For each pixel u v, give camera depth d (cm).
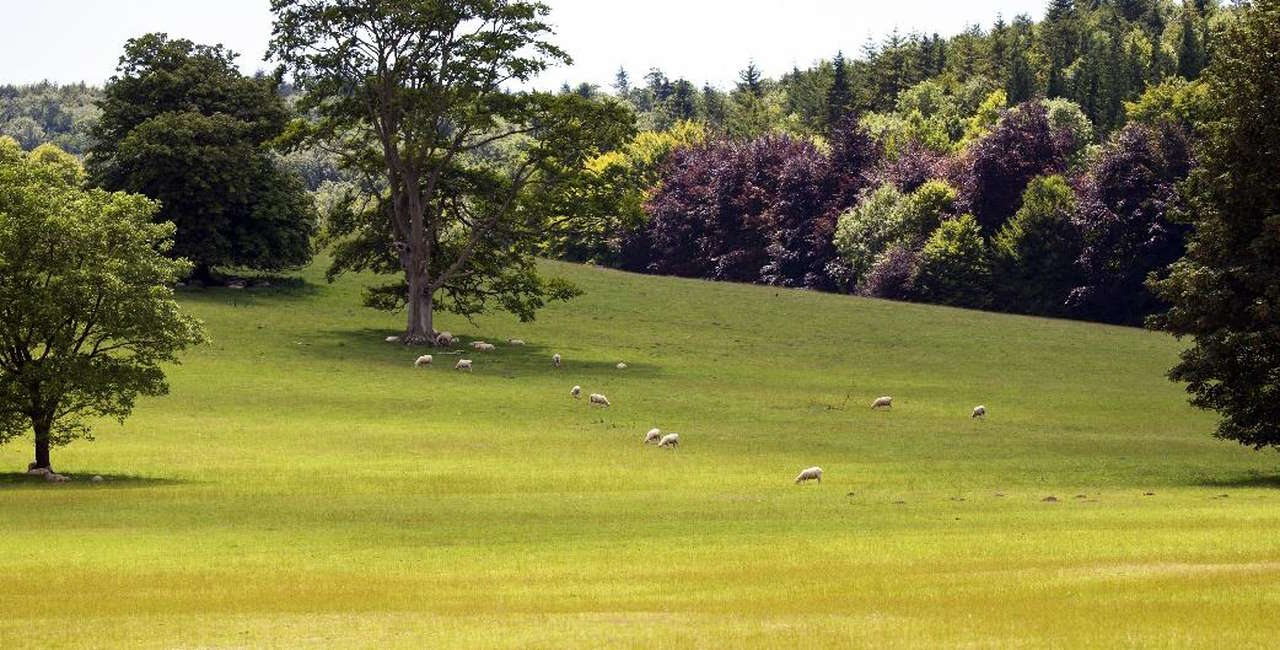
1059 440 8262
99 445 7425
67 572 3966
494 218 12462
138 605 3459
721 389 10581
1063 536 4484
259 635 3070
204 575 3919
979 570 3841
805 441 8031
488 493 5925
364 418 8675
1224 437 7031
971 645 2819
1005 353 13488
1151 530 4609
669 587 3659
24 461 6925
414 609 3384
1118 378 11969
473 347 12319
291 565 4106
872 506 5488
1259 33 6962
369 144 14138
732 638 2923
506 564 4094
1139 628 2961
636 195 12675
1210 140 7088
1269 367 6806
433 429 8250
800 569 3919
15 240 6244
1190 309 6962
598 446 7650
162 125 13388
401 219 12388
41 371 6253
